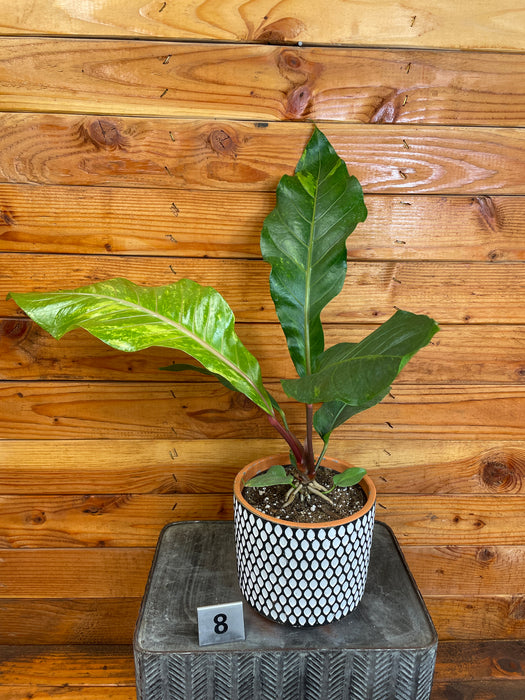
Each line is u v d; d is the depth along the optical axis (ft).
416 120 3.39
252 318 3.69
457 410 3.84
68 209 3.47
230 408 3.81
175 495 3.98
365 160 3.44
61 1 3.15
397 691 2.89
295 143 3.41
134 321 2.67
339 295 3.65
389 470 3.95
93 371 3.73
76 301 2.64
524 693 3.83
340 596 2.88
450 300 3.67
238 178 3.45
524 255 3.61
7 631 4.20
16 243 3.51
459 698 3.78
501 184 3.50
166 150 3.39
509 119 3.40
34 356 3.68
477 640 4.28
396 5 3.21
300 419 3.83
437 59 3.30
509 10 3.23
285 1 3.19
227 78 3.30
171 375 3.75
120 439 3.85
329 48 3.27
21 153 3.36
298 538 2.70
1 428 3.80
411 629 2.94
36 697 3.74
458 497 4.01
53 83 3.27
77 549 4.06
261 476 2.91
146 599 3.16
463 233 3.57
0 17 3.16
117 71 3.27
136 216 3.50
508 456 3.94
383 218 3.53
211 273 3.60
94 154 3.38
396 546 3.66
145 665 2.77
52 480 3.91
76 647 4.21
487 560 4.14
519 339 3.74
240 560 3.05
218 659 2.78
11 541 4.02
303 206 3.06
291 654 2.78
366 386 2.16
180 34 3.22
